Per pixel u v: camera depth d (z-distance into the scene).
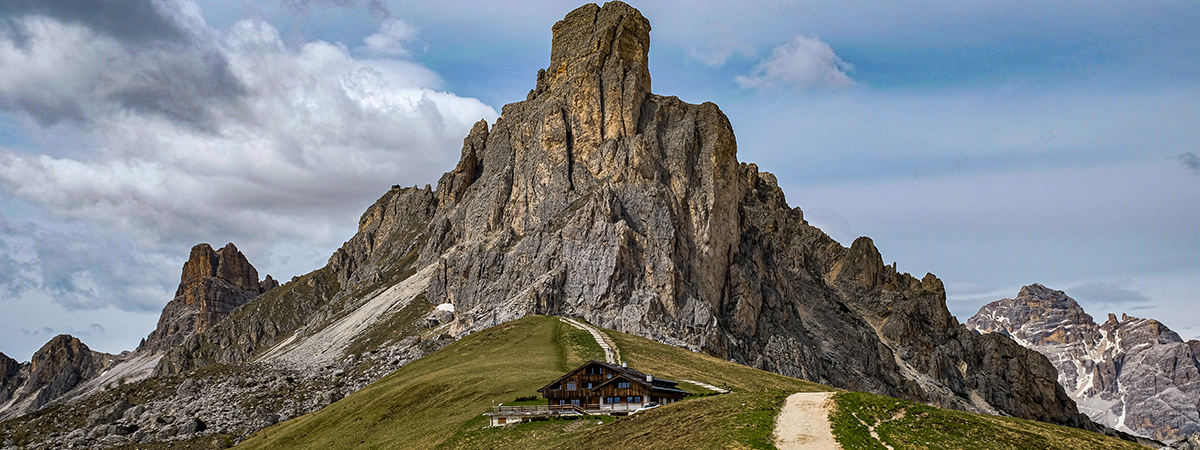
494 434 113.06
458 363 195.75
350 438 152.50
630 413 114.69
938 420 85.31
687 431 88.31
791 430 83.12
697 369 189.62
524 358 186.38
